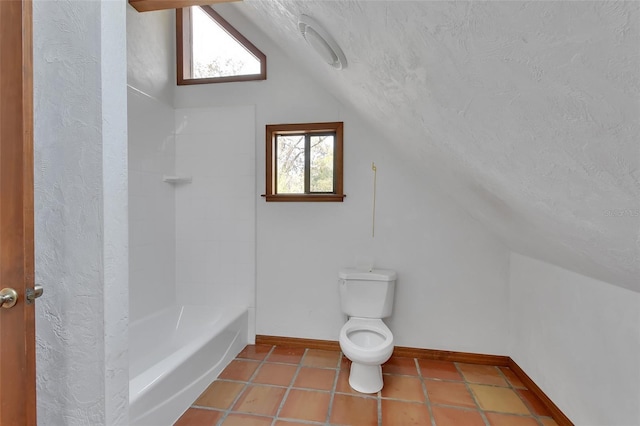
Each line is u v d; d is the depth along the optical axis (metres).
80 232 0.81
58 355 0.84
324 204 2.36
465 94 0.74
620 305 1.20
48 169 0.82
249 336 2.46
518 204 1.15
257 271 2.46
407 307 2.28
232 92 2.46
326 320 2.38
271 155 2.41
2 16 0.68
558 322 1.59
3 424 0.72
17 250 0.70
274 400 1.72
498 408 1.67
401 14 0.65
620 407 1.20
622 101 0.45
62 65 0.80
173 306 2.49
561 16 0.40
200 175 2.51
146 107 2.21
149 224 2.25
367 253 2.32
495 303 2.18
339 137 2.31
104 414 0.82
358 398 1.74
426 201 2.24
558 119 0.58
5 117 0.69
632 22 0.36
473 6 0.49
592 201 0.75
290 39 1.66
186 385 1.65
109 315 0.82
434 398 1.75
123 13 0.86
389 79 1.02
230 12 2.45
